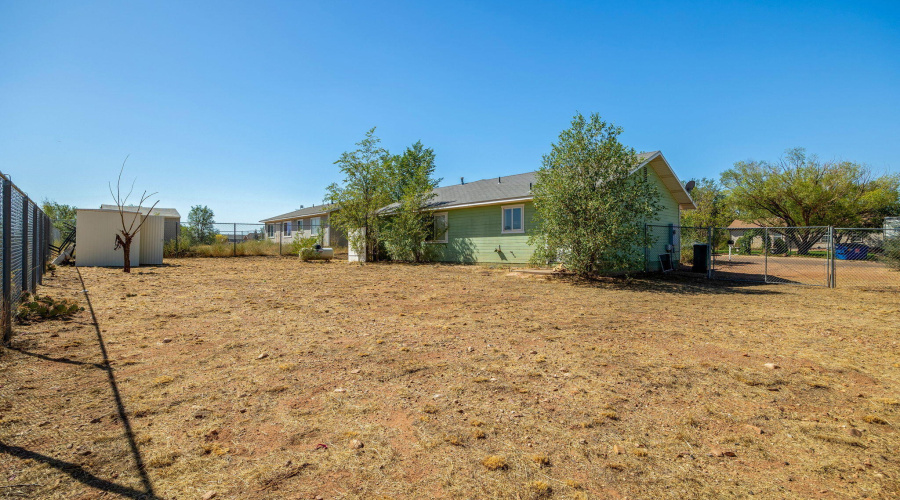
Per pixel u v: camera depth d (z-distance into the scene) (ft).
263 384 11.82
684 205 62.13
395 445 8.69
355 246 65.67
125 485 7.04
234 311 22.27
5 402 10.11
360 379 12.37
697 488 7.38
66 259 52.90
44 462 7.61
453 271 48.21
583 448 8.69
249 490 7.04
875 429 9.72
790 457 8.48
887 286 37.93
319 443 8.70
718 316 22.97
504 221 54.03
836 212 101.24
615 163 35.50
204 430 9.09
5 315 14.99
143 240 54.85
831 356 15.38
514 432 9.32
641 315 22.99
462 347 15.92
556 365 13.94
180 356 14.21
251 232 87.10
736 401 11.23
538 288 34.19
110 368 12.83
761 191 108.88
